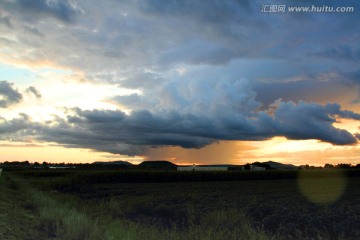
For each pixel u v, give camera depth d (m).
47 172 88.69
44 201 23.75
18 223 15.29
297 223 18.03
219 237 14.03
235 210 19.94
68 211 18.73
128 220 20.41
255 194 35.94
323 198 31.17
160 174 68.19
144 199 29.27
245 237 14.09
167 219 21.34
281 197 32.19
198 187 48.97
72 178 59.38
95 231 13.56
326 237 15.61
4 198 23.39
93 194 39.41
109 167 120.69
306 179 76.25
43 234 14.15
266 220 18.92
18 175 80.94
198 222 19.28
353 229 16.62
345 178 80.44
